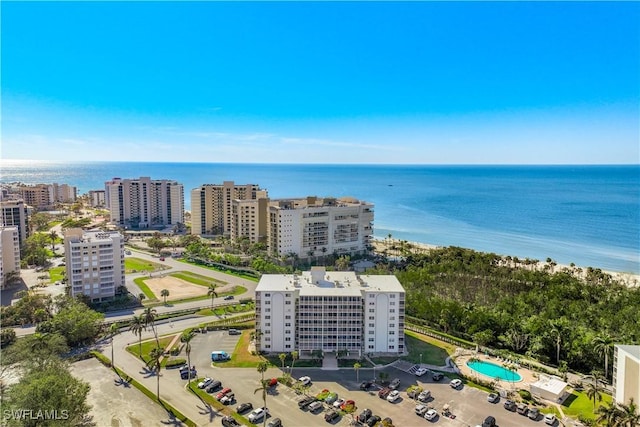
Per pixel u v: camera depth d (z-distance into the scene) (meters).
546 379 124.62
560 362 139.62
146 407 112.31
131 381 125.25
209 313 184.62
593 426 101.62
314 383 125.94
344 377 129.75
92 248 196.62
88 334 152.50
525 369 137.00
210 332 164.00
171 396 117.44
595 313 174.38
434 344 155.75
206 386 122.12
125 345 151.25
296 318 145.12
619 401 111.25
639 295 192.00
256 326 144.88
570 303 185.12
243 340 156.12
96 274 198.25
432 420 108.00
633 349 111.00
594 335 141.50
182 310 187.25
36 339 125.31
